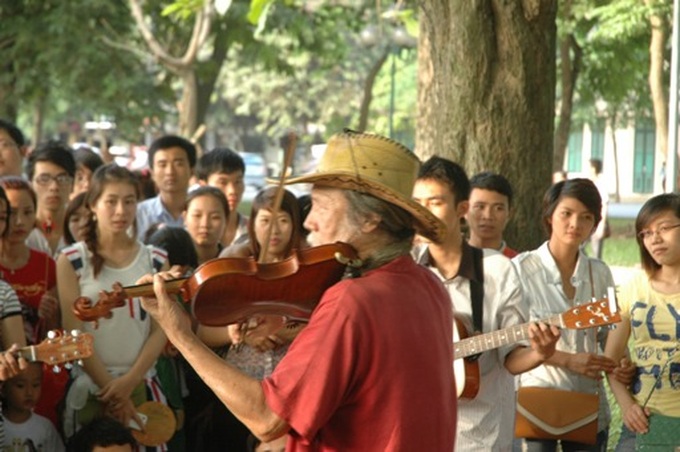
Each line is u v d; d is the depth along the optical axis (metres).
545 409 8.23
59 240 10.52
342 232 5.07
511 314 7.33
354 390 4.88
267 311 5.26
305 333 4.88
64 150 10.58
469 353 7.13
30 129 83.12
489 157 11.24
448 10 11.38
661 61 29.25
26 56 34.84
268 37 38.09
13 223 8.69
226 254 8.55
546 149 11.39
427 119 18.22
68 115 75.44
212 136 92.19
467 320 7.29
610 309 6.76
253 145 89.12
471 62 11.21
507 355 7.29
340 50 38.56
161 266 8.56
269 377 4.89
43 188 10.43
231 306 5.18
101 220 8.37
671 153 13.91
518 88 11.21
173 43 37.03
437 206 7.26
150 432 8.36
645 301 7.80
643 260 7.84
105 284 8.33
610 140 67.31
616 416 11.88
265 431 4.83
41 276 8.84
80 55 34.50
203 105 36.16
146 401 8.48
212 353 5.05
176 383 8.78
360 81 68.38
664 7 27.39
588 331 8.51
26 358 6.69
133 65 36.34
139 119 37.72
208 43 39.22
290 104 72.69
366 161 5.00
